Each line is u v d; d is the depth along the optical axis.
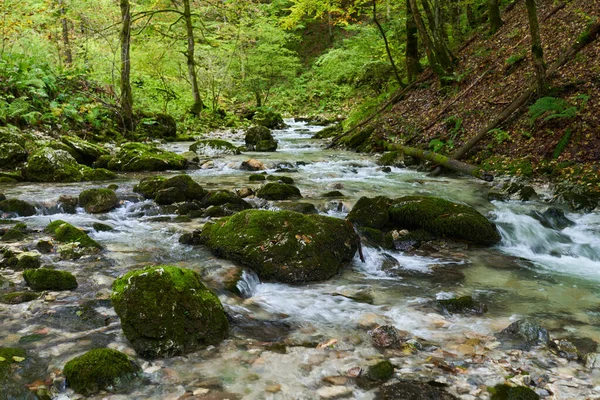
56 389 2.51
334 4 16.69
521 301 4.00
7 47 15.30
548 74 9.75
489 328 3.42
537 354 3.01
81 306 3.48
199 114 21.19
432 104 12.91
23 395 2.43
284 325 3.43
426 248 5.44
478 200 7.38
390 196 7.51
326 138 16.55
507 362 2.91
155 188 7.19
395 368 2.82
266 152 13.08
